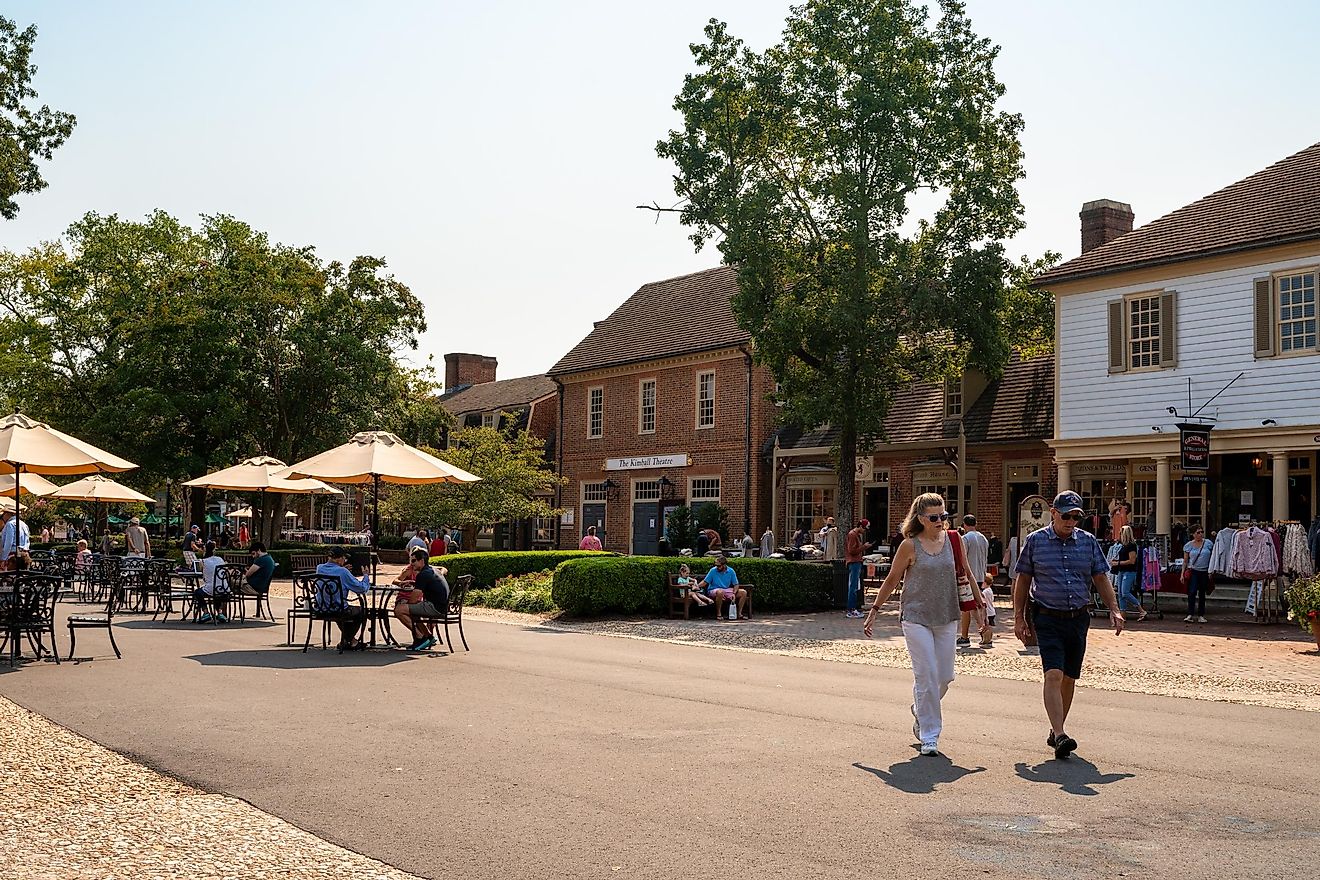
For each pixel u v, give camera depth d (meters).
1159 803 7.41
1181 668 15.27
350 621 16.11
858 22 28.16
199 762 8.34
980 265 27.66
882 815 7.03
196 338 40.03
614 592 22.53
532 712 10.77
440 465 21.44
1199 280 25.52
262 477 26.66
